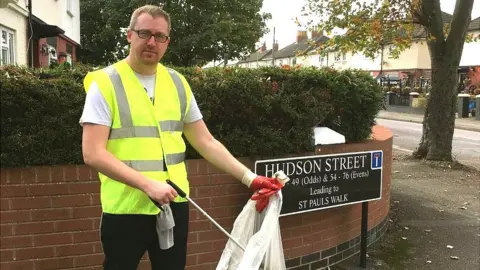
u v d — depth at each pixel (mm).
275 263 2436
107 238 2211
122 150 2156
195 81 3449
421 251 4695
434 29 9602
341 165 3906
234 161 2523
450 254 4633
